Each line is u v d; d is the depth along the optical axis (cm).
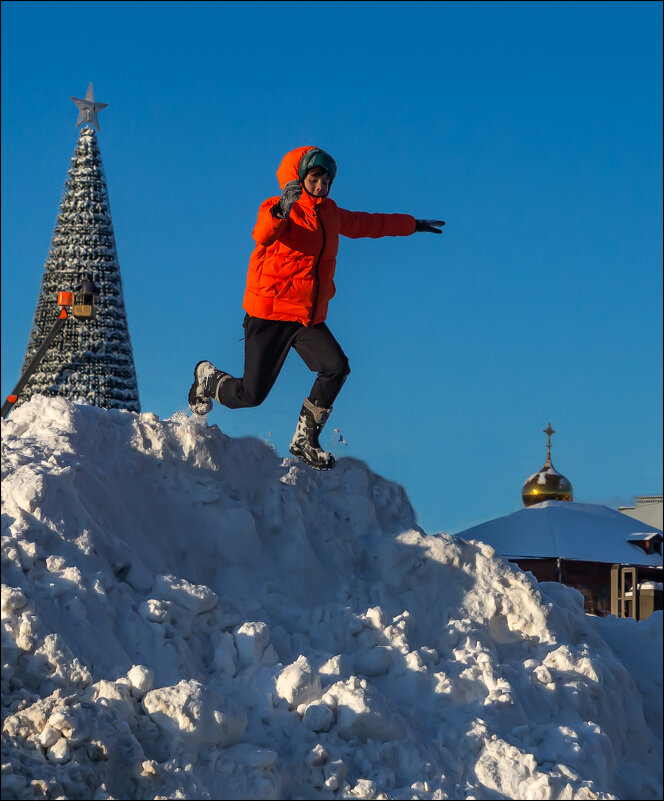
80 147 6588
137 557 1470
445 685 1466
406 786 1299
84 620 1309
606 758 1473
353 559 1694
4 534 1356
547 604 1714
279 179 1703
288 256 1655
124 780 1195
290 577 1617
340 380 1709
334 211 1705
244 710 1333
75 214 6456
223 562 1589
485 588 1700
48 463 1480
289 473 1747
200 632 1419
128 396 6225
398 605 1645
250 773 1231
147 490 1614
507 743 1377
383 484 1852
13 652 1249
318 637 1510
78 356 6147
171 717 1236
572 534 4941
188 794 1184
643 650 1891
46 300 6338
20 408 1678
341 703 1341
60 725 1176
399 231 1806
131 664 1311
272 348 1689
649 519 7538
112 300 6319
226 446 1730
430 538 1723
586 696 1577
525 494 9312
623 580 4847
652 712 1784
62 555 1383
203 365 1781
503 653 1641
